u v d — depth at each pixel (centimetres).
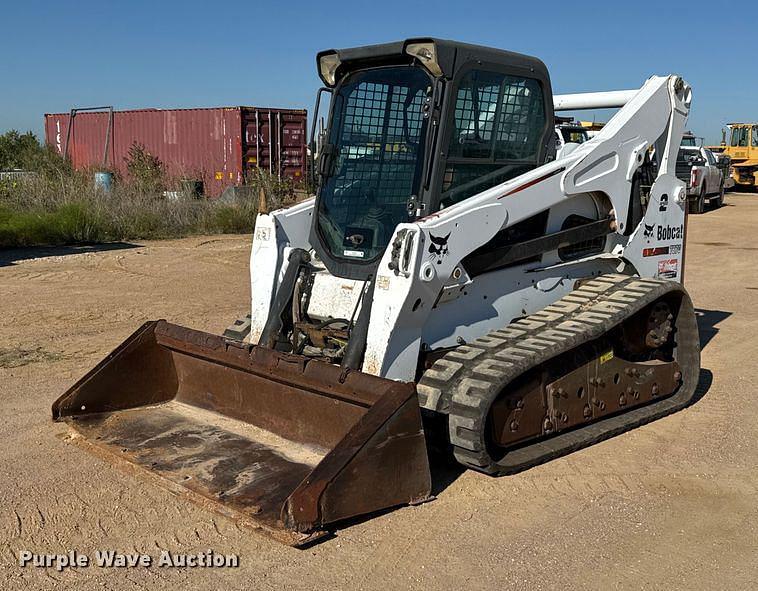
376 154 548
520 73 561
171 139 2297
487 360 496
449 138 522
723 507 471
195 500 443
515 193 538
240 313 966
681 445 567
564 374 540
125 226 1638
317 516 412
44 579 388
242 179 2167
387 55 534
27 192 1703
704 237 1773
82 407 566
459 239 505
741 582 390
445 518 451
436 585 385
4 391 670
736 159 3125
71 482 492
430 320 523
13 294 1063
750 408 646
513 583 387
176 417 568
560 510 464
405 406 441
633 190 645
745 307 1041
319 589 381
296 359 492
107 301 1026
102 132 2509
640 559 411
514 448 522
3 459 527
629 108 633
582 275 629
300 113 2264
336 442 491
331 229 563
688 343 654
